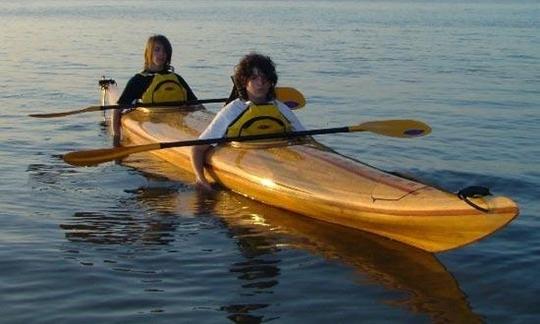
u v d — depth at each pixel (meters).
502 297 4.54
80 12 51.50
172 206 6.37
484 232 4.80
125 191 6.84
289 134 6.75
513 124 10.61
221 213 6.18
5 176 7.34
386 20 43.56
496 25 37.94
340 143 9.12
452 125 10.52
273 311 4.30
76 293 4.52
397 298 4.51
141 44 25.19
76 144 9.02
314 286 4.68
